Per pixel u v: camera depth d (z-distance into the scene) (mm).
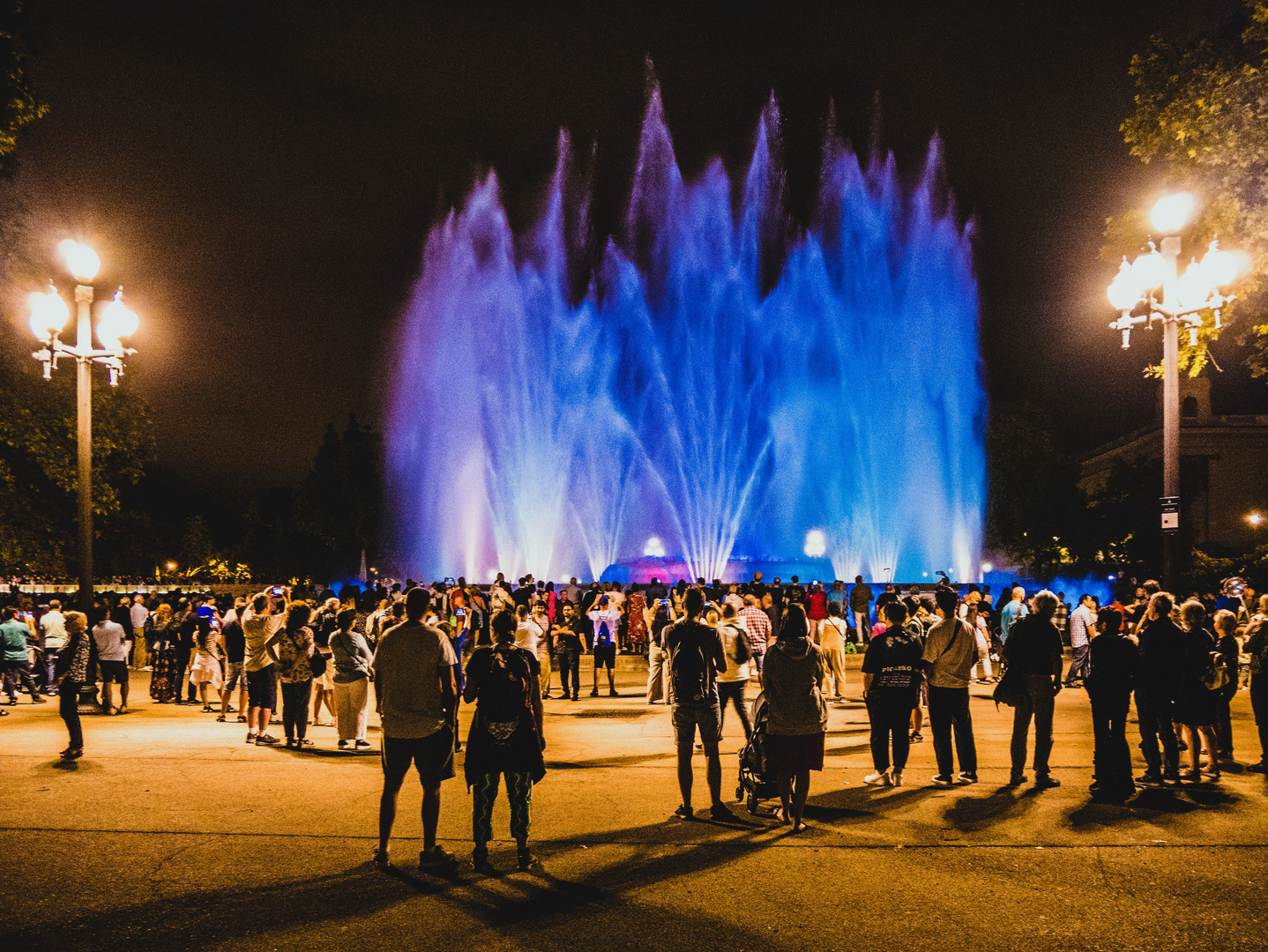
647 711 13258
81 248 13656
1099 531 37844
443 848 5875
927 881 5395
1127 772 7605
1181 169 15852
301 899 5145
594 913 4918
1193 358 16688
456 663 5992
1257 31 14508
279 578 59125
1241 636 13977
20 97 13891
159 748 10133
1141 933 4625
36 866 5715
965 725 8047
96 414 21500
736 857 5883
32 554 22422
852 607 20016
